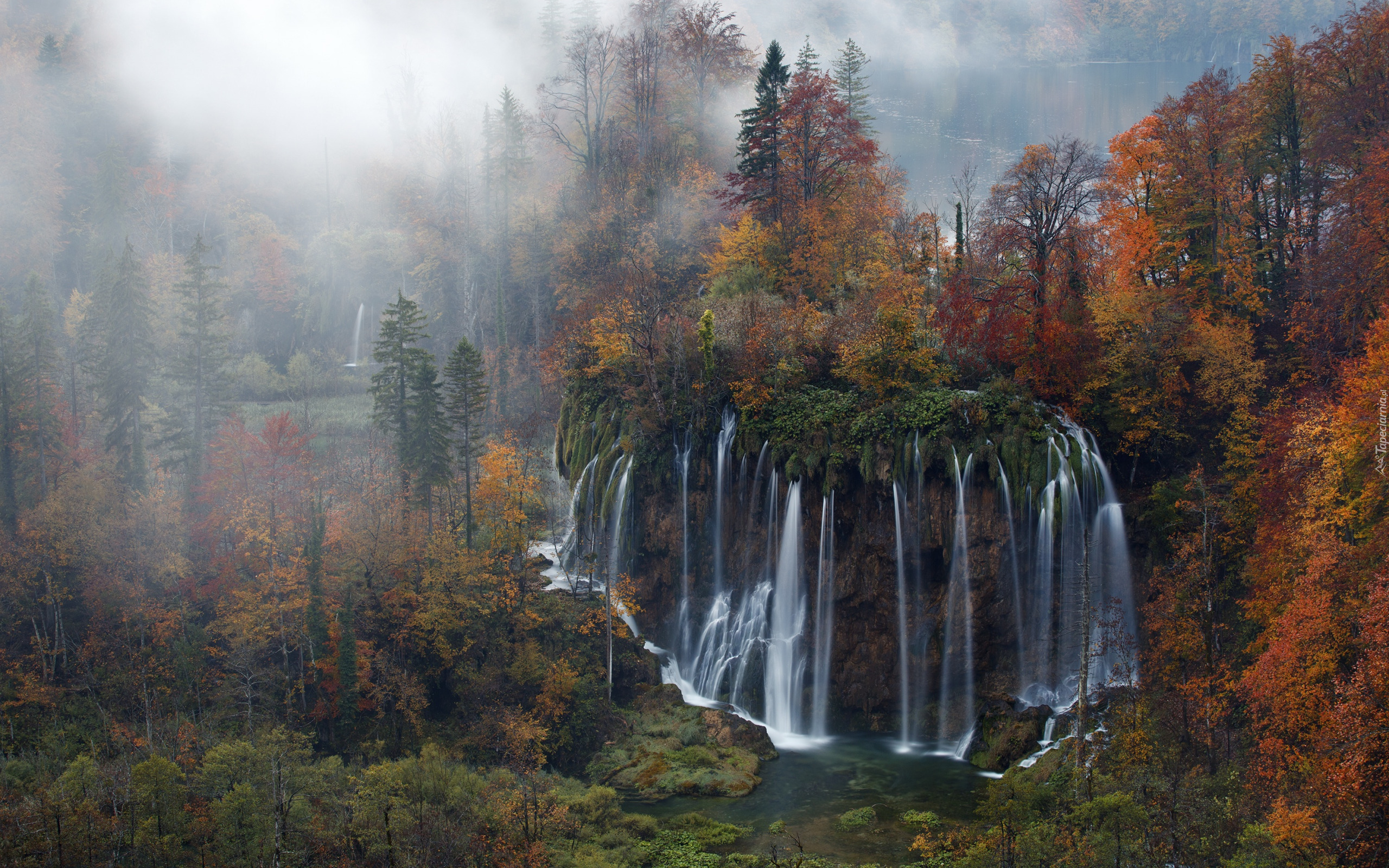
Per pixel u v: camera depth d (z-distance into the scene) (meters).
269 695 55.94
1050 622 54.38
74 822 43.44
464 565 59.56
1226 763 41.09
